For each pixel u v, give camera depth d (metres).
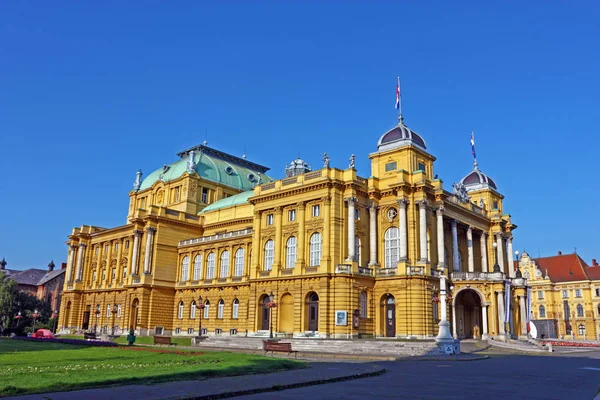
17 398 17.03
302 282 64.44
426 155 74.62
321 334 60.38
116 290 94.12
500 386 24.25
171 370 25.48
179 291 87.94
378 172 74.50
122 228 96.38
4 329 114.31
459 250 80.69
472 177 92.31
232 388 20.48
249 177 109.88
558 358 46.97
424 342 49.28
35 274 163.88
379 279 64.56
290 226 69.12
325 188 65.31
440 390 22.38
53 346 52.59
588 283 125.81
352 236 64.06
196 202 97.25
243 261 79.88
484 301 68.88
